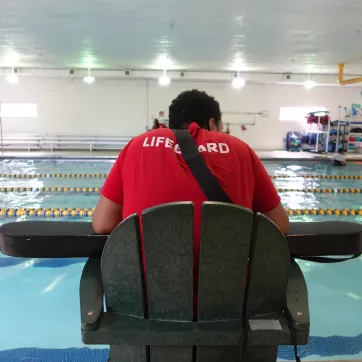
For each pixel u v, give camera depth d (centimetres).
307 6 538
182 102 137
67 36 756
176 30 696
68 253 120
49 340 235
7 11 582
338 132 1342
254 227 93
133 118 1416
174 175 108
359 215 569
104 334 96
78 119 1403
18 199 639
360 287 321
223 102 1431
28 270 349
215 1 521
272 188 124
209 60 1027
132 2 532
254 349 108
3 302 289
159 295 97
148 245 92
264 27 662
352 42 775
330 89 1445
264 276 98
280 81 1284
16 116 1386
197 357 102
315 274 346
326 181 831
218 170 110
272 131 1460
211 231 90
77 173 880
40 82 1369
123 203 117
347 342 235
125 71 1266
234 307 98
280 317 100
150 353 102
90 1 530
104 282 100
